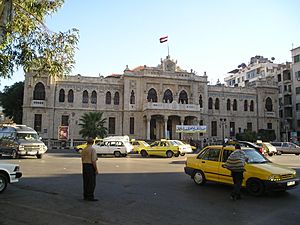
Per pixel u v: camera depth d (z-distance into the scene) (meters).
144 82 56.28
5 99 60.72
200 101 59.59
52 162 23.70
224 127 61.72
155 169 19.83
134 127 55.41
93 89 55.66
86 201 9.92
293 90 69.50
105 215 8.21
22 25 10.42
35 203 9.54
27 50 10.58
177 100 57.41
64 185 13.03
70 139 53.09
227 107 62.91
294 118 68.81
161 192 11.76
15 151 26.73
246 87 64.38
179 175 16.88
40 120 52.44
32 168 19.19
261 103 64.75
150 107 52.38
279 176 11.02
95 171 10.22
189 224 7.50
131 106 55.66
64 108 53.75
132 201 10.05
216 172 12.80
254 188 11.28
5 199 10.12
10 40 10.54
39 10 10.59
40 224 7.25
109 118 55.78
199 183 13.50
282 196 11.20
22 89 59.75
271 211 8.94
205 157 13.59
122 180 14.80
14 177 11.64
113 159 28.53
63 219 7.73
